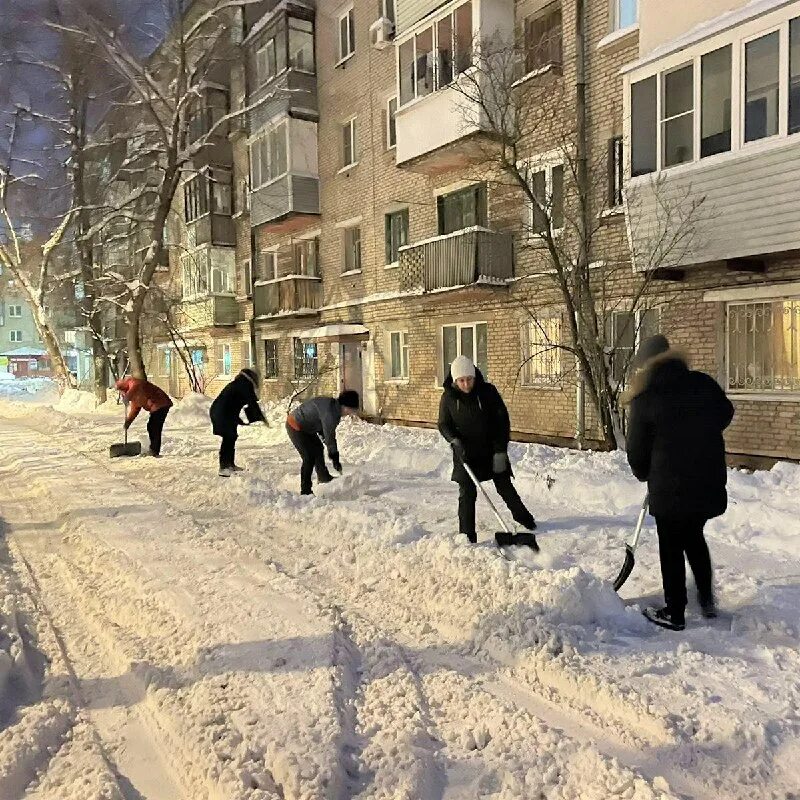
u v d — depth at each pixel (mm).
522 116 11430
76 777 2572
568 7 11430
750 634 3652
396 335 16578
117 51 17516
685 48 8672
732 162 8258
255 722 2846
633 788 2326
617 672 3156
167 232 27188
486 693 3104
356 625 3912
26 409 22609
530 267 12281
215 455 11008
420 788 2432
